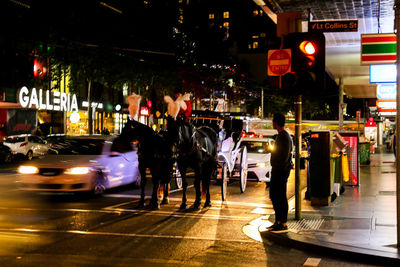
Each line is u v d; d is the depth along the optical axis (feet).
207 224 34.73
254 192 54.39
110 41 122.72
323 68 32.35
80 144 50.60
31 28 117.91
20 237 29.63
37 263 23.84
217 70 191.93
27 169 45.37
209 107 192.85
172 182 63.10
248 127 154.20
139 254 25.93
